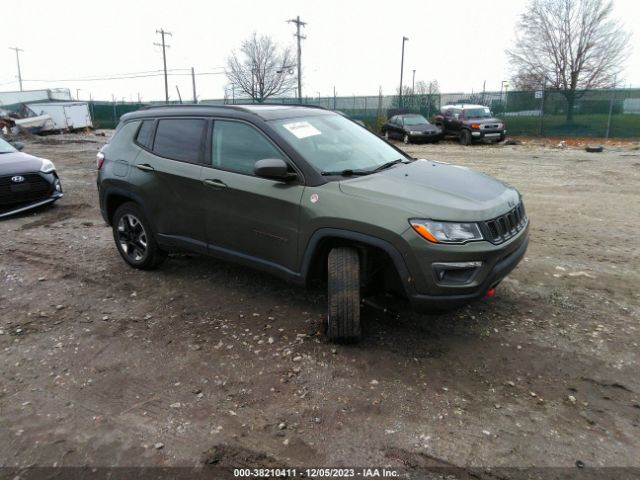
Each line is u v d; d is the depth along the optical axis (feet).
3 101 155.02
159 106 16.56
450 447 8.63
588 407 9.66
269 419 9.43
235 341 12.32
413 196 11.19
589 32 108.58
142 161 15.89
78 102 128.06
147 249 16.56
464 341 12.15
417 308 11.11
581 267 17.04
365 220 11.09
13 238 21.61
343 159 13.19
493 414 9.48
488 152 61.26
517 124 90.02
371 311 13.75
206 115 14.66
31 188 25.76
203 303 14.56
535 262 17.61
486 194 11.81
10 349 12.17
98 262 18.29
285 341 12.26
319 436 8.95
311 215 11.85
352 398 10.02
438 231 10.54
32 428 9.29
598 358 11.32
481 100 95.61
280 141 12.78
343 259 11.50
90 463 8.38
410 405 9.77
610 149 62.95
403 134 76.02
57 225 23.93
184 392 10.32
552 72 115.85
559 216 24.80
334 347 11.94
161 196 15.35
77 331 13.02
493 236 10.89
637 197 29.53
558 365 11.08
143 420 9.47
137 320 13.58
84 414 9.68
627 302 14.19
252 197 12.99
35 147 70.85
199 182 14.19
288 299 14.71
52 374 11.10
